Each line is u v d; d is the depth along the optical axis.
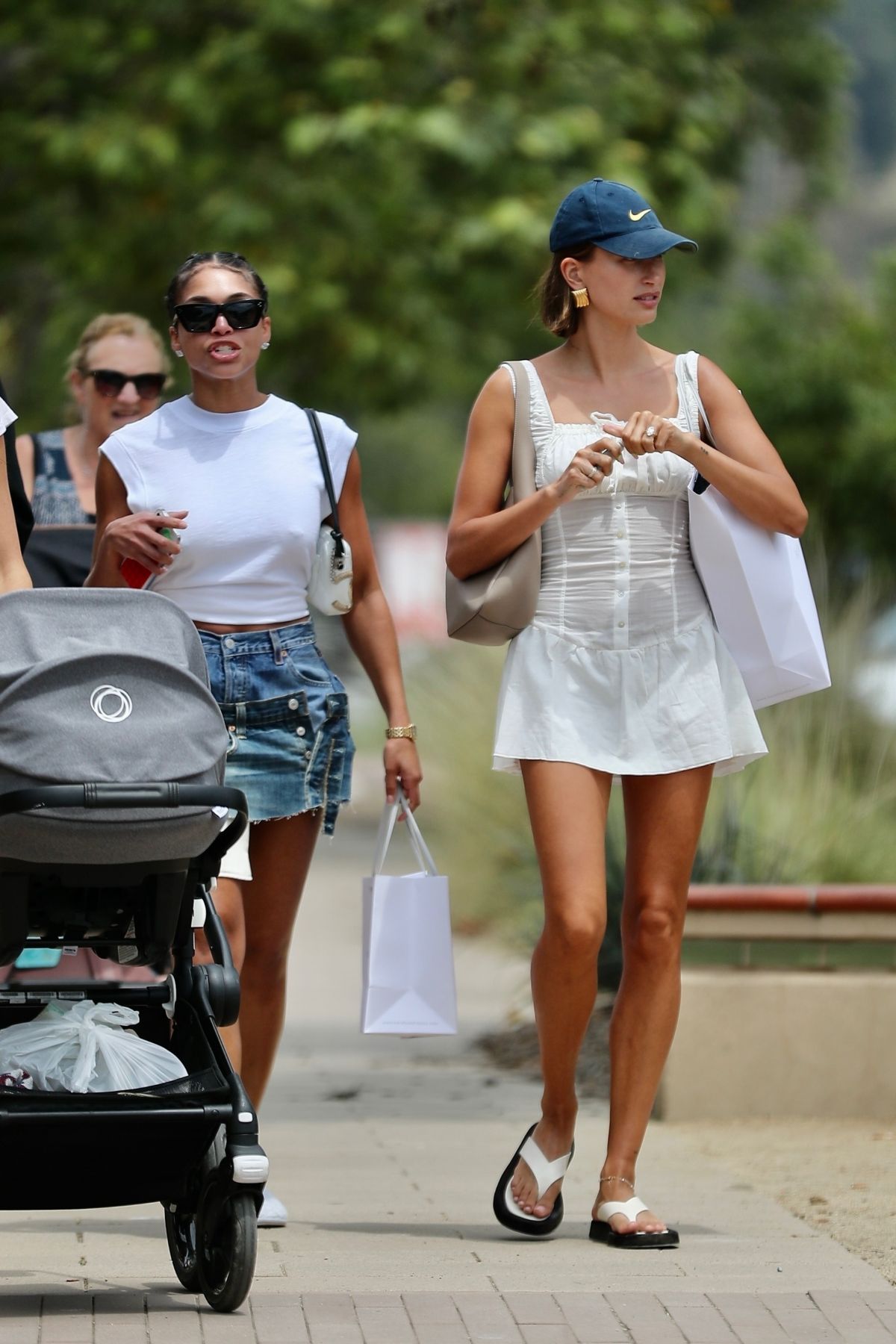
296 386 54.91
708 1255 14.84
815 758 30.83
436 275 51.59
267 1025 16.75
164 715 12.45
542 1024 15.49
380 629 16.77
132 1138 12.41
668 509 15.68
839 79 76.19
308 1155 19.45
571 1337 12.34
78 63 51.66
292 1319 12.66
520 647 15.62
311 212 50.94
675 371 15.95
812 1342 12.31
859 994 21.42
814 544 39.53
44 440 20.98
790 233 58.97
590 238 15.55
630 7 53.59
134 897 13.00
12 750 12.16
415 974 15.88
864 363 55.22
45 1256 14.70
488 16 51.12
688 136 54.81
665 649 15.54
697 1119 21.23
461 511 15.80
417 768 16.56
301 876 16.31
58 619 12.78
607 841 26.06
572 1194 17.58
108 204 52.34
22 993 13.72
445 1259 14.70
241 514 15.67
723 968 21.50
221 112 50.59
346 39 50.28
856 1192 17.47
